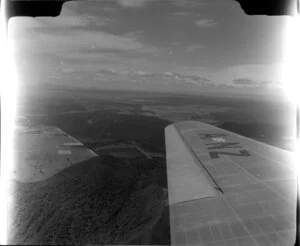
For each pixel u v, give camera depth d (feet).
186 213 43.68
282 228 35.63
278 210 40.81
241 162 67.31
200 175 60.44
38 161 326.44
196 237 36.40
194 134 108.37
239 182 53.57
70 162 339.98
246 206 42.98
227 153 76.28
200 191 51.52
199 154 77.97
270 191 47.75
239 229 36.91
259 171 59.41
